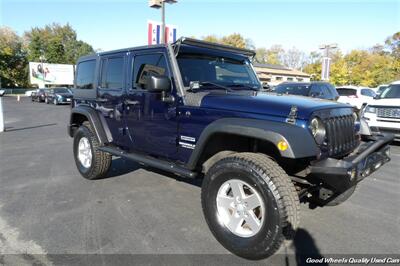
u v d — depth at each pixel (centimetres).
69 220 355
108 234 322
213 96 326
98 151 473
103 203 406
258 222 273
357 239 318
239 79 423
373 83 4406
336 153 298
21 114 1720
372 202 421
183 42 364
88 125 510
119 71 432
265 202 260
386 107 820
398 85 907
